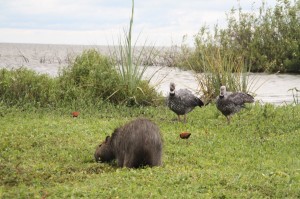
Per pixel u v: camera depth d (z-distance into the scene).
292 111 16.39
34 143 11.58
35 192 8.00
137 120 9.81
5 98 16.70
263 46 32.47
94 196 7.75
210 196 7.86
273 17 32.62
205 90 19.66
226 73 19.45
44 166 9.77
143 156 9.45
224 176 8.98
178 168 9.64
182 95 14.75
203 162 10.50
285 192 8.20
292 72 32.31
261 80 27.69
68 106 16.50
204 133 13.62
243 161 10.84
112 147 10.21
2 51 81.69
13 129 12.95
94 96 17.45
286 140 12.99
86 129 13.39
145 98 17.88
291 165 10.52
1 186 8.41
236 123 14.95
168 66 35.75
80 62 18.64
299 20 32.53
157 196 7.79
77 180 8.91
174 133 13.47
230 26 33.09
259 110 16.72
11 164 9.77
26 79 17.36
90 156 10.84
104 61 18.56
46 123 13.84
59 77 18.48
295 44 31.48
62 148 11.31
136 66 17.97
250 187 8.44
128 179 8.64
